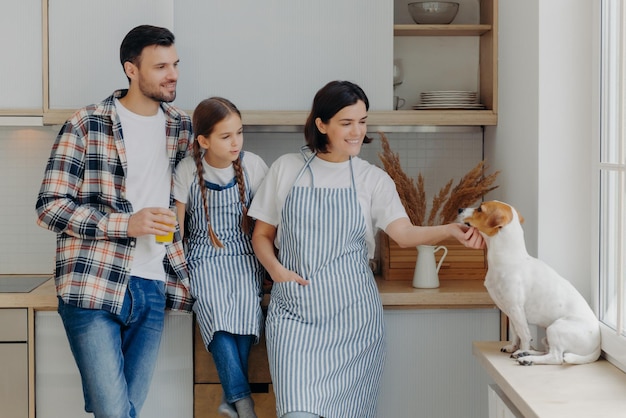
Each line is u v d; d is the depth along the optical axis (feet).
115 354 8.39
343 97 8.30
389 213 8.79
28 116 9.71
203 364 9.20
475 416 9.46
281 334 8.43
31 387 9.10
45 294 8.98
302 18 9.87
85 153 8.45
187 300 8.95
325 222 8.55
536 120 8.43
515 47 9.23
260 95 9.90
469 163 10.88
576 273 8.38
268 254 8.75
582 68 8.30
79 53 9.70
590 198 8.29
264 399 9.25
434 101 10.20
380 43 9.91
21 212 10.84
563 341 7.36
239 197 9.02
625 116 7.25
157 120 8.73
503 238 7.63
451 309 9.36
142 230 8.12
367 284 8.67
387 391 9.39
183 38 9.82
